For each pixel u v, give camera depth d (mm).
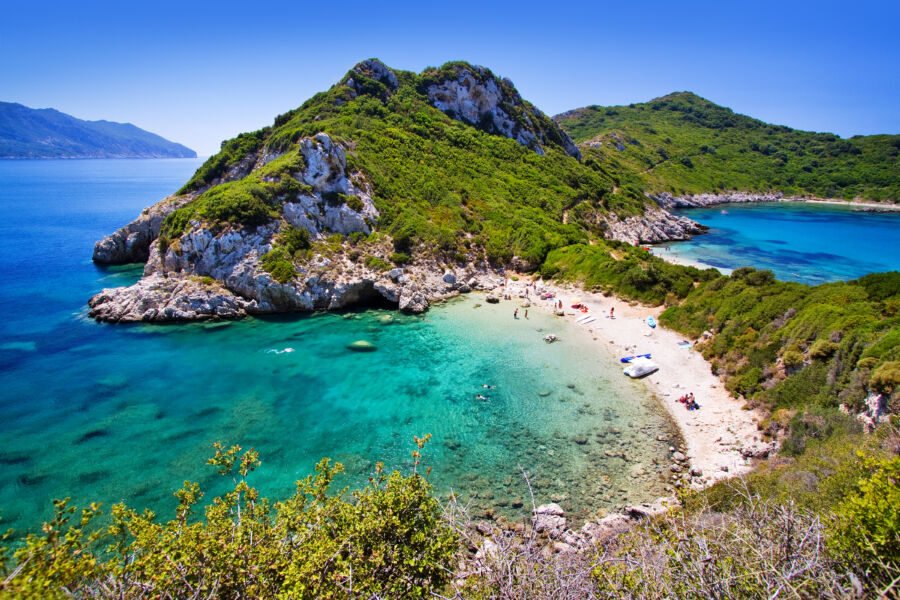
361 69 100125
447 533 12734
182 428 31062
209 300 51562
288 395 35562
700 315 46219
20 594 7285
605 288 58625
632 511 23344
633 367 39062
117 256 77312
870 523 8695
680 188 165375
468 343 45781
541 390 36688
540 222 77750
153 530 10406
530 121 120812
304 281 54062
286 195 59688
